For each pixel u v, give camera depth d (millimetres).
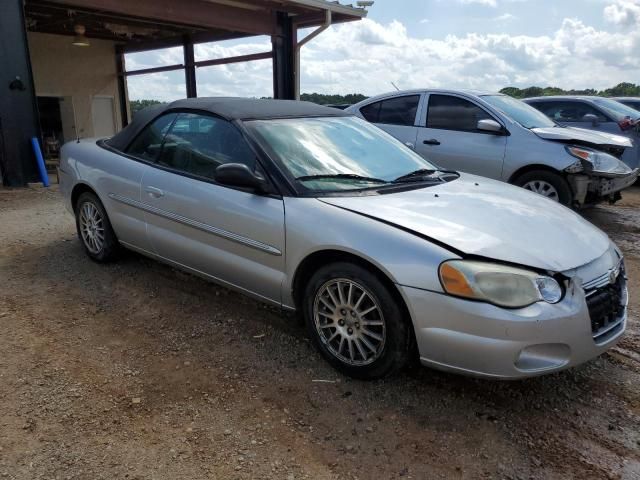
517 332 2508
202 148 3791
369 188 3379
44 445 2439
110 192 4367
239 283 3559
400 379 3055
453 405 2834
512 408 2830
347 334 3000
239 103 3949
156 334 3520
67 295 4090
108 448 2436
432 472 2359
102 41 17297
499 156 6562
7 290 4160
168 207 3861
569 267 2711
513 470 2387
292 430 2602
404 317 2773
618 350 3484
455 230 2826
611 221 7156
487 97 7055
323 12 12438
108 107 17891
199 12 11102
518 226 2980
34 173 9023
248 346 3389
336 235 2910
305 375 3076
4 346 3297
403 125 7461
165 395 2852
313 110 4180
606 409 2848
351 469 2361
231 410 2742
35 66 15633
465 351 2584
